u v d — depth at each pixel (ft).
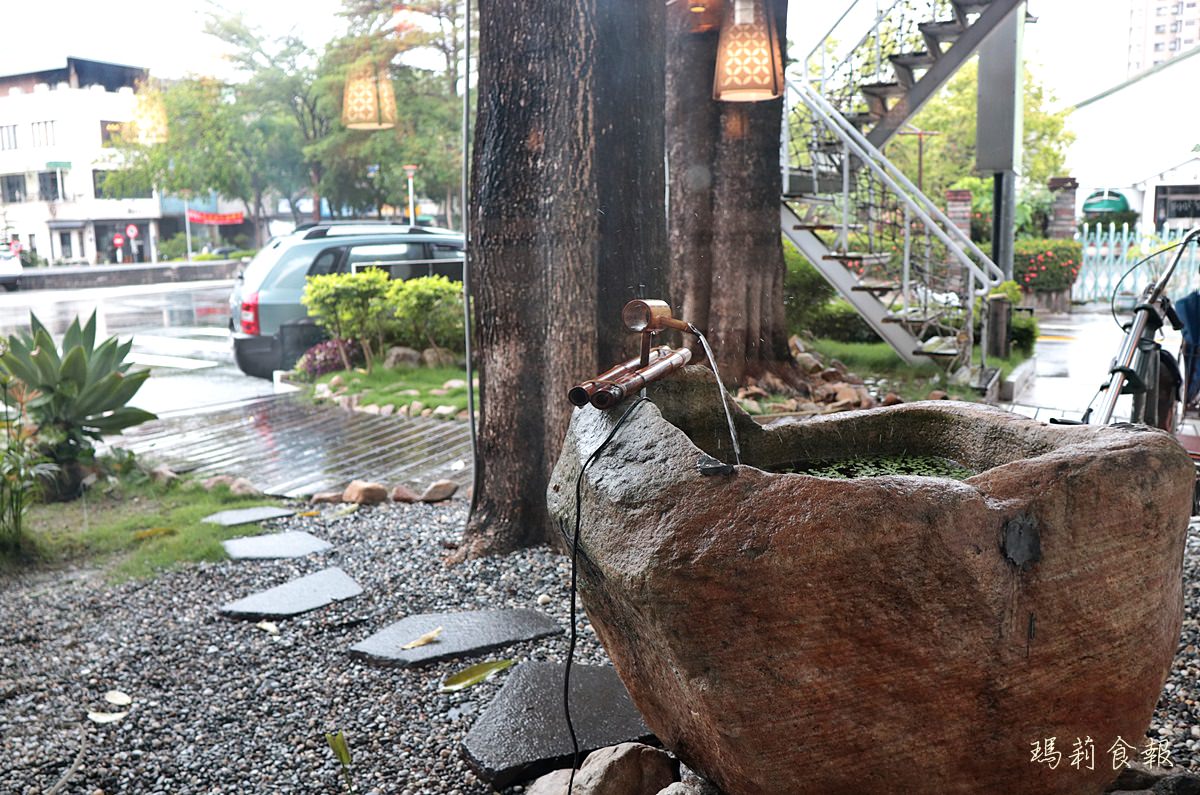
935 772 6.71
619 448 7.23
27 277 95.81
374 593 15.62
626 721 10.62
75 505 22.31
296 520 20.61
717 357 30.19
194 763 10.71
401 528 19.54
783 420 9.63
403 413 31.01
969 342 30.81
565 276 16.34
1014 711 6.68
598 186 16.25
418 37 86.17
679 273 30.71
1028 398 29.55
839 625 6.33
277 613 14.88
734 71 23.54
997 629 6.48
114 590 16.60
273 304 38.96
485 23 16.75
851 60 37.22
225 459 26.20
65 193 111.55
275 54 100.17
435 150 89.76
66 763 10.81
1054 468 6.61
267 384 38.42
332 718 11.57
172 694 12.48
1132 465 6.73
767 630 6.31
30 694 12.66
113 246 116.26
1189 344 17.20
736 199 30.07
